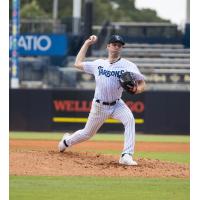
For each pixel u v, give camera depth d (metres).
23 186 25.39
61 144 32.00
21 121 62.38
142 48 86.56
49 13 136.25
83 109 61.84
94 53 82.44
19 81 76.38
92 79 77.25
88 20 79.25
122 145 47.47
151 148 46.12
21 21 83.06
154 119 61.72
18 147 41.81
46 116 62.19
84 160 30.84
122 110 30.22
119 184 26.19
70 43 83.00
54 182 26.27
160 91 61.50
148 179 27.53
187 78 80.19
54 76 77.81
